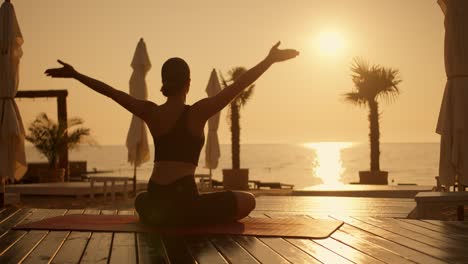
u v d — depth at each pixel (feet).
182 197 16.16
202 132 16.46
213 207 16.62
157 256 13.00
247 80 15.74
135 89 53.06
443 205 27.30
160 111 16.22
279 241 14.93
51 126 79.66
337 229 17.11
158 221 16.71
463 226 17.93
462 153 29.50
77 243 14.73
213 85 65.98
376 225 18.13
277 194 60.75
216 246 14.19
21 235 16.11
